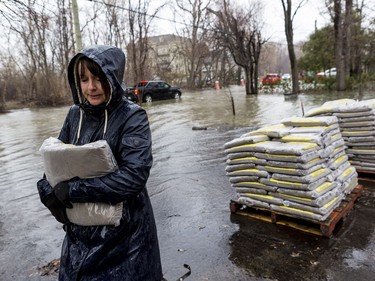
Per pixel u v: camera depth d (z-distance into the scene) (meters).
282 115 11.94
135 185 1.50
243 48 23.55
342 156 3.59
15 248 3.35
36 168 6.68
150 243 1.70
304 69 28.45
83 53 1.55
